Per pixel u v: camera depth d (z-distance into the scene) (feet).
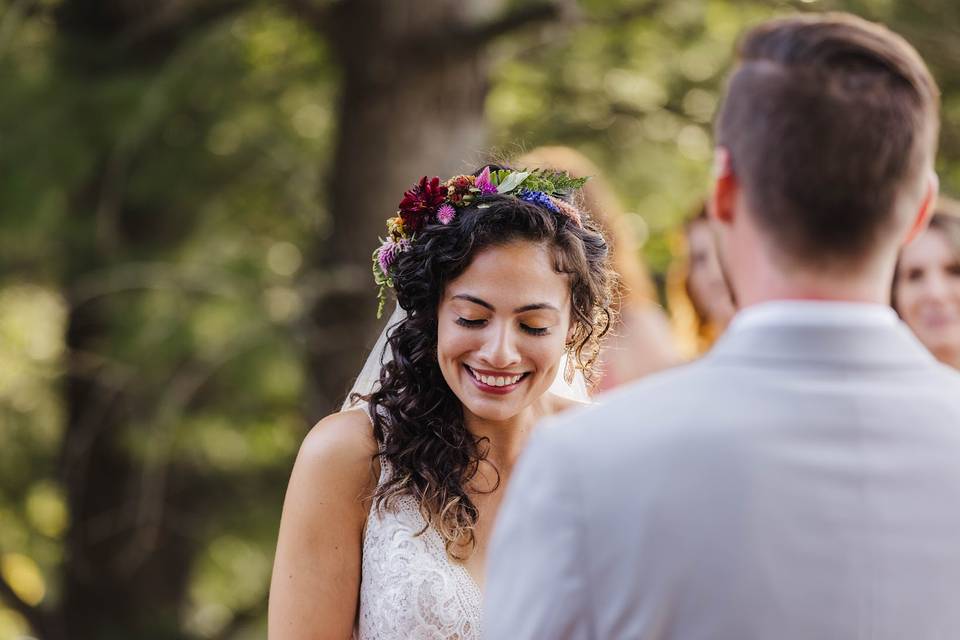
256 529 25.08
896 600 4.44
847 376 4.67
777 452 4.54
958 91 23.81
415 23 21.45
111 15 24.07
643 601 4.50
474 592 8.26
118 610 26.50
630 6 26.58
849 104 4.59
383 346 8.77
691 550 4.48
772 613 4.43
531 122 28.25
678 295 13.23
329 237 22.66
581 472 4.64
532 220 7.75
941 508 4.53
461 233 7.75
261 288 22.18
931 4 23.58
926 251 10.66
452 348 7.85
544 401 9.05
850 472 4.53
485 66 22.36
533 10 20.48
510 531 4.75
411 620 8.04
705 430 4.59
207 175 23.49
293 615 8.32
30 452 27.43
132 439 22.53
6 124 21.33
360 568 8.48
